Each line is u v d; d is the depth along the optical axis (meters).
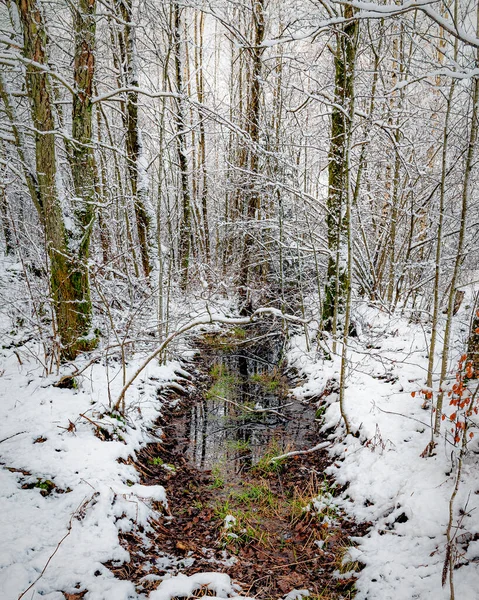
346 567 3.73
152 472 5.23
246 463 5.83
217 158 18.91
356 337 8.76
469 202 8.47
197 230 18.47
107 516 3.88
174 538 4.15
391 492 4.36
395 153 8.41
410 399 5.78
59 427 5.00
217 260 17.61
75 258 5.96
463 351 6.51
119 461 4.91
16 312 7.97
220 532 4.31
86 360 6.23
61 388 5.86
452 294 4.36
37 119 5.64
